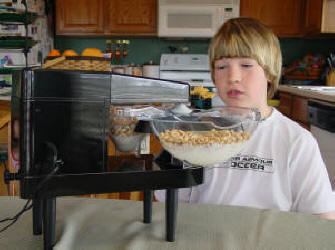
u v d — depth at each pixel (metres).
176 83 0.72
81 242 0.64
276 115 1.03
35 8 3.39
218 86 1.00
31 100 0.59
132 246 0.61
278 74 1.02
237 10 3.77
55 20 4.03
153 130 0.67
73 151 0.62
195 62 3.99
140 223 0.72
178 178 0.65
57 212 0.78
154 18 3.87
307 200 0.94
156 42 4.18
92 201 0.86
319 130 2.35
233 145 0.62
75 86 0.61
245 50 0.93
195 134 0.62
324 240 0.65
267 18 3.81
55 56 1.85
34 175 0.60
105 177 0.63
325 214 0.92
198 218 0.75
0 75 2.13
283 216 0.76
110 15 3.87
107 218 0.75
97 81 0.63
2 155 1.63
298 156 0.96
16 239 0.66
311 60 3.70
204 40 4.17
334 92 2.44
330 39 4.03
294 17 3.79
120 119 0.69
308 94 2.55
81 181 0.62
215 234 0.67
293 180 0.97
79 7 3.87
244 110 0.68
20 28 2.69
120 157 0.74
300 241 0.65
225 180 0.99
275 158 0.98
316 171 0.95
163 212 0.79
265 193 0.96
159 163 0.69
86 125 0.63
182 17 3.79
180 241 0.64
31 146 0.60
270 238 0.65
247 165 0.99
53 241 0.61
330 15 3.28
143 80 0.68
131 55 4.21
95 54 1.90
